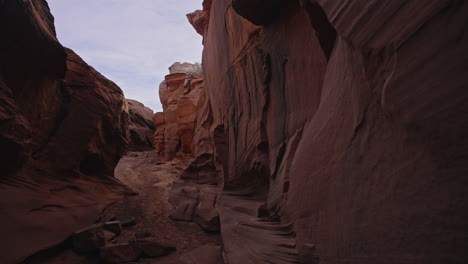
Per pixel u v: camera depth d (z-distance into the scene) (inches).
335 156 96.0
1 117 193.2
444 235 48.0
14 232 180.5
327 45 125.8
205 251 208.4
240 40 286.7
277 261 135.7
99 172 436.1
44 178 286.7
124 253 189.8
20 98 253.1
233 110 318.3
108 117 437.4
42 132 304.8
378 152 68.9
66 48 382.6
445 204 47.6
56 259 186.7
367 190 73.7
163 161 892.6
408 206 57.4
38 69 265.6
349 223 82.8
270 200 196.7
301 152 137.1
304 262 118.8
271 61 220.2
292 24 184.5
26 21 220.7
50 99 312.7
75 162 351.9
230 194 304.7
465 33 41.1
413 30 50.4
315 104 156.6
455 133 43.8
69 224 231.9
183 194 399.5
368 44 63.9
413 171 55.9
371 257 70.5
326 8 78.2
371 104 71.1
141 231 250.7
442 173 48.0
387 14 56.5
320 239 105.1
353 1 66.3
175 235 257.8
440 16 45.0
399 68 54.4
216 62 399.5
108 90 458.6
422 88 49.3
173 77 1061.8
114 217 295.4
